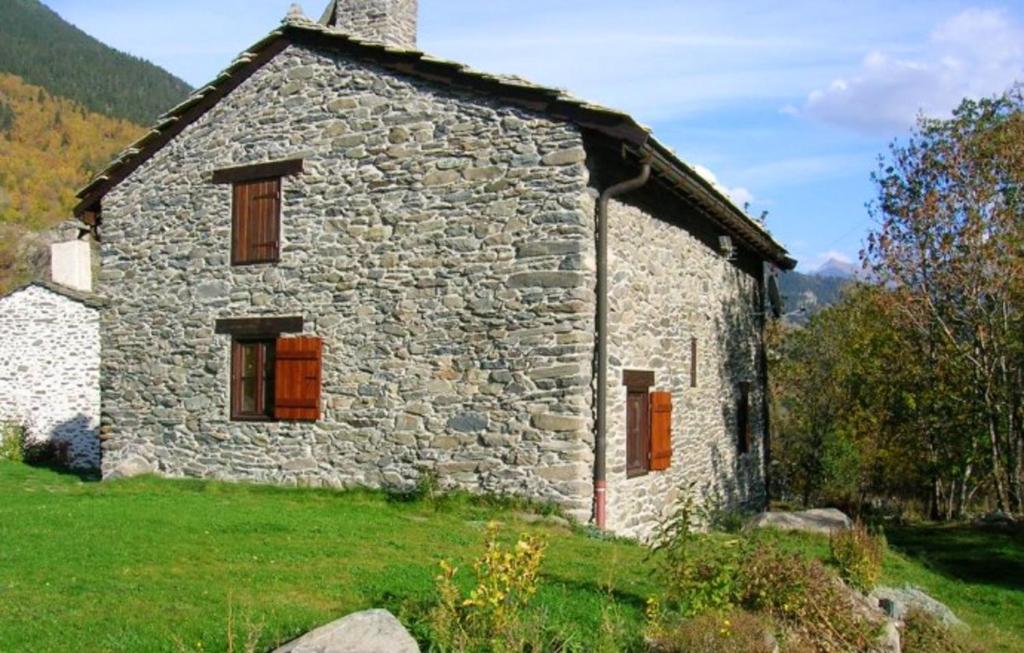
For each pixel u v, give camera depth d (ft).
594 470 37.06
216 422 45.65
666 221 45.60
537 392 37.29
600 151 38.63
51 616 21.29
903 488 84.79
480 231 38.91
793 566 25.61
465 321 39.04
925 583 40.40
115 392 48.80
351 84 42.65
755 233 54.03
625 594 25.72
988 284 61.72
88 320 81.76
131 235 48.96
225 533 31.04
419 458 39.73
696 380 49.52
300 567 26.78
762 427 62.95
